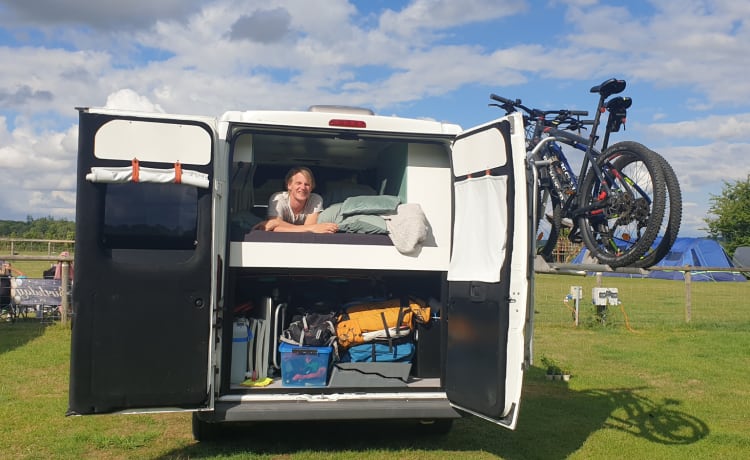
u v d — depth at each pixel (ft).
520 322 14.74
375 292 19.67
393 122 17.44
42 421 19.69
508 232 15.14
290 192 18.79
